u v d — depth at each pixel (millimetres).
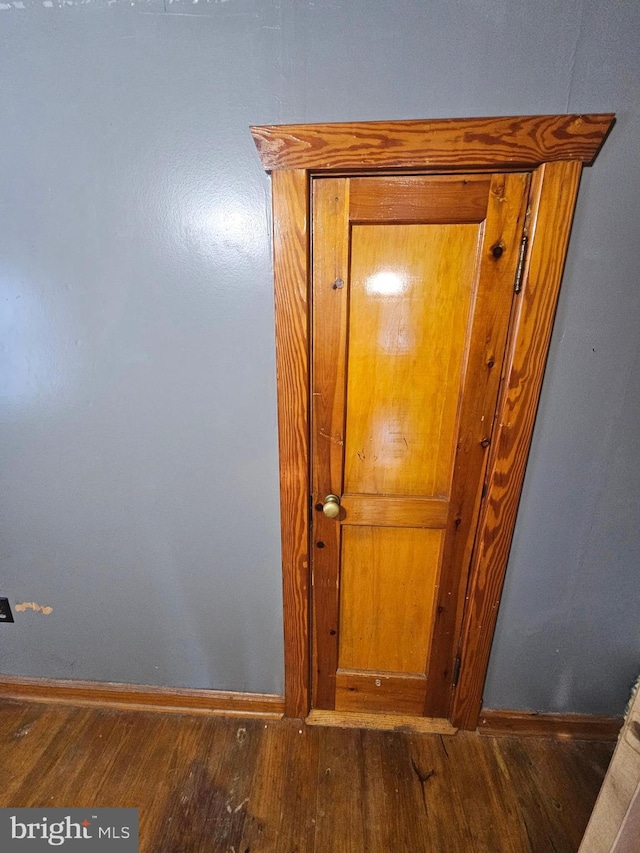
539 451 1056
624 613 1176
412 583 1229
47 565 1296
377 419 1086
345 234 941
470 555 1169
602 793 740
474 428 1056
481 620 1199
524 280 926
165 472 1164
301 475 1100
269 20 826
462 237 938
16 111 918
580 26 790
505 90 834
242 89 871
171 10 835
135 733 1323
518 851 1029
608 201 872
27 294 1038
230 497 1172
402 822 1086
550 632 1217
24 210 980
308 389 1038
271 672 1348
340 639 1314
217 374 1062
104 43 867
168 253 983
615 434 1025
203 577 1264
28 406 1133
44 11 857
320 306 993
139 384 1088
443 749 1276
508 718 1303
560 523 1111
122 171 939
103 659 1396
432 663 1293
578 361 979
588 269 916
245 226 951
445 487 1129
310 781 1182
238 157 910
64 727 1341
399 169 881
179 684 1396
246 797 1143
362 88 851
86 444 1156
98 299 1029
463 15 802
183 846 1036
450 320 996
